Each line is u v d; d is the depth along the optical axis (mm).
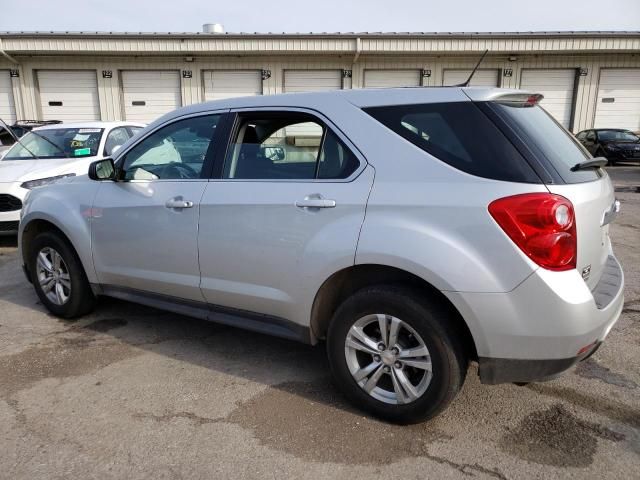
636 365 3514
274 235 3031
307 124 3061
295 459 2559
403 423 2824
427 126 2711
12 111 20125
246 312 3316
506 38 19172
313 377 3402
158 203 3553
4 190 6473
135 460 2547
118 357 3686
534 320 2398
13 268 6051
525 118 2740
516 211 2383
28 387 3256
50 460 2543
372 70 20234
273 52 19406
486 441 2695
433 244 2514
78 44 18875
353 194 2771
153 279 3682
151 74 20094
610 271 2996
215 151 3395
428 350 2641
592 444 2662
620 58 20422
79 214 4059
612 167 17750
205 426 2834
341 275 2893
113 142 7988
